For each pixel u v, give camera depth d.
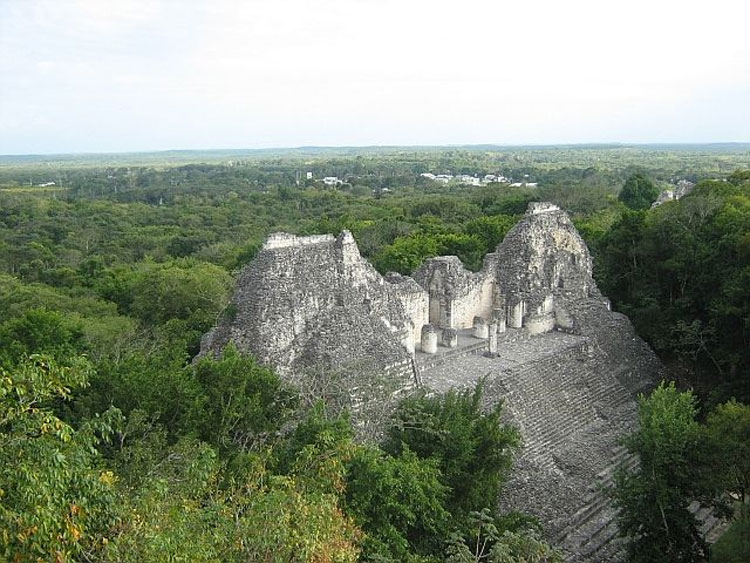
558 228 42.81
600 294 45.03
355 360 27.50
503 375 33.19
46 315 39.69
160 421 21.70
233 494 17.05
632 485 23.69
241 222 109.44
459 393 26.62
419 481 20.22
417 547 20.44
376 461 20.00
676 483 23.83
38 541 10.95
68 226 102.25
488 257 42.53
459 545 18.66
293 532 14.64
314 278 29.12
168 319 47.00
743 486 24.33
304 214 116.31
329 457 19.28
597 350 39.84
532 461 28.75
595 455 31.20
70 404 21.86
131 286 55.81
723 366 41.03
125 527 13.16
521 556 19.03
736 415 25.28
